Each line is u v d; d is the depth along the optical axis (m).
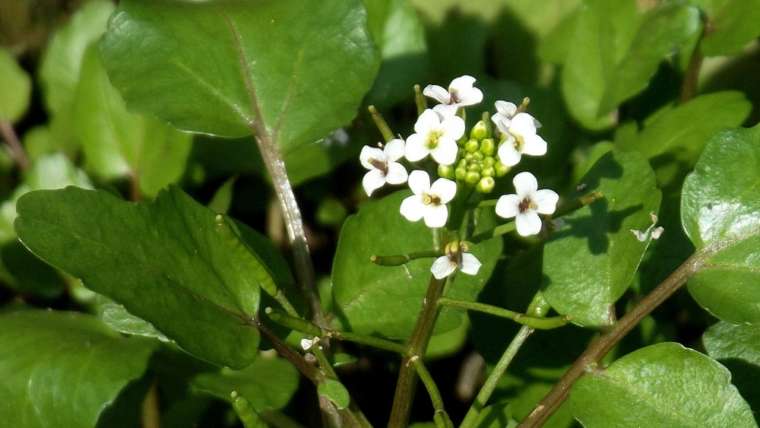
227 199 0.25
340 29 0.22
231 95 0.22
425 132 0.19
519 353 0.22
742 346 0.21
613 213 0.21
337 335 0.19
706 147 0.20
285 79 0.22
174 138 0.25
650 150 0.24
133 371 0.21
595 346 0.20
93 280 0.19
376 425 0.25
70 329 0.22
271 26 0.22
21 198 0.19
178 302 0.20
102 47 0.22
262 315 0.21
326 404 0.21
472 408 0.20
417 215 0.18
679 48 0.24
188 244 0.20
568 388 0.20
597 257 0.20
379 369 0.25
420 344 0.20
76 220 0.19
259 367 0.22
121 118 0.25
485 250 0.21
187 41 0.22
